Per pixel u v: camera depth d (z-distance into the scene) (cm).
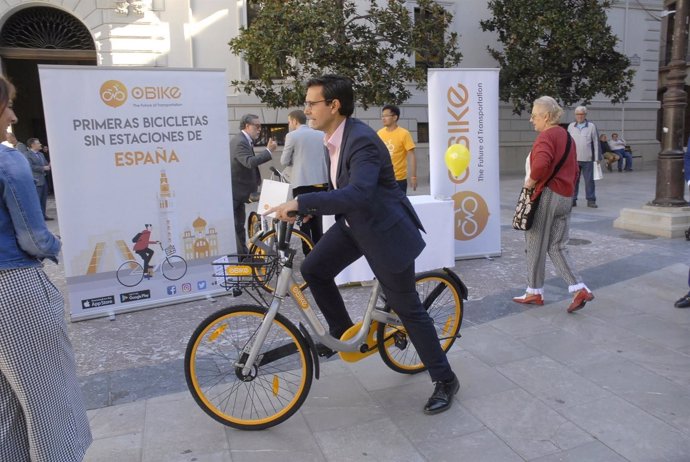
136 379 361
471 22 1755
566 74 1617
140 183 491
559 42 1505
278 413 295
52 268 666
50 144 455
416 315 303
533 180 429
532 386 333
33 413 209
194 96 502
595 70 1569
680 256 619
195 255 522
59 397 215
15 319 201
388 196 288
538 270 464
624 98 1694
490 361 368
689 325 420
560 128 437
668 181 758
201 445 282
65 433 217
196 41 1429
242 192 625
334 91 275
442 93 595
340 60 1232
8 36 1350
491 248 638
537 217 447
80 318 479
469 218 623
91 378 363
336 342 310
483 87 602
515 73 1580
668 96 750
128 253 493
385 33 1292
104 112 470
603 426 288
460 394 326
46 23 1370
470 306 476
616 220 796
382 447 277
